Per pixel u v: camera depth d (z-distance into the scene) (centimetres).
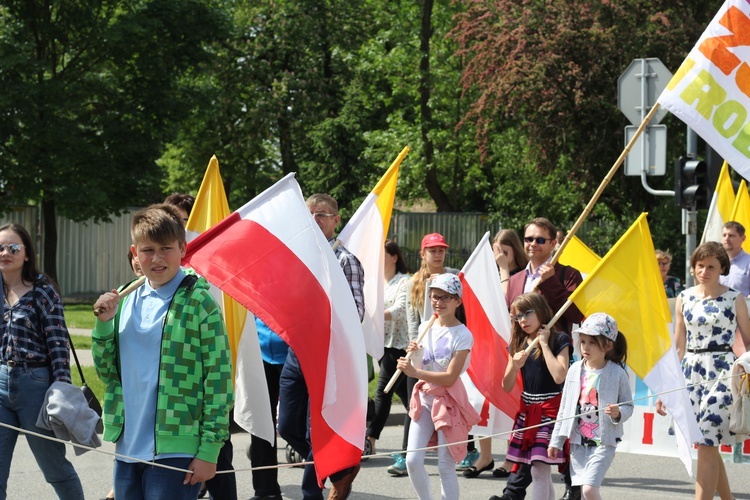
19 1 3034
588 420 648
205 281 478
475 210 4362
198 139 4019
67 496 627
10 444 611
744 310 738
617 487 859
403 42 3966
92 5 3045
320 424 562
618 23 2727
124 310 472
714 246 742
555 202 3350
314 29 3862
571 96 2766
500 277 920
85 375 1261
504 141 3444
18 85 2905
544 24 2770
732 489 871
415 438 691
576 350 769
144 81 3188
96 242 3484
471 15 3003
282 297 551
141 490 468
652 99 1270
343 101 3562
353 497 802
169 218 470
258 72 3897
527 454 684
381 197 828
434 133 3794
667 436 920
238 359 698
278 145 4100
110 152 3133
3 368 610
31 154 2989
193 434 460
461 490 834
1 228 615
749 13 787
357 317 579
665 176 2875
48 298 615
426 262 907
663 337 732
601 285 737
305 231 570
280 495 724
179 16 3158
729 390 720
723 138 783
